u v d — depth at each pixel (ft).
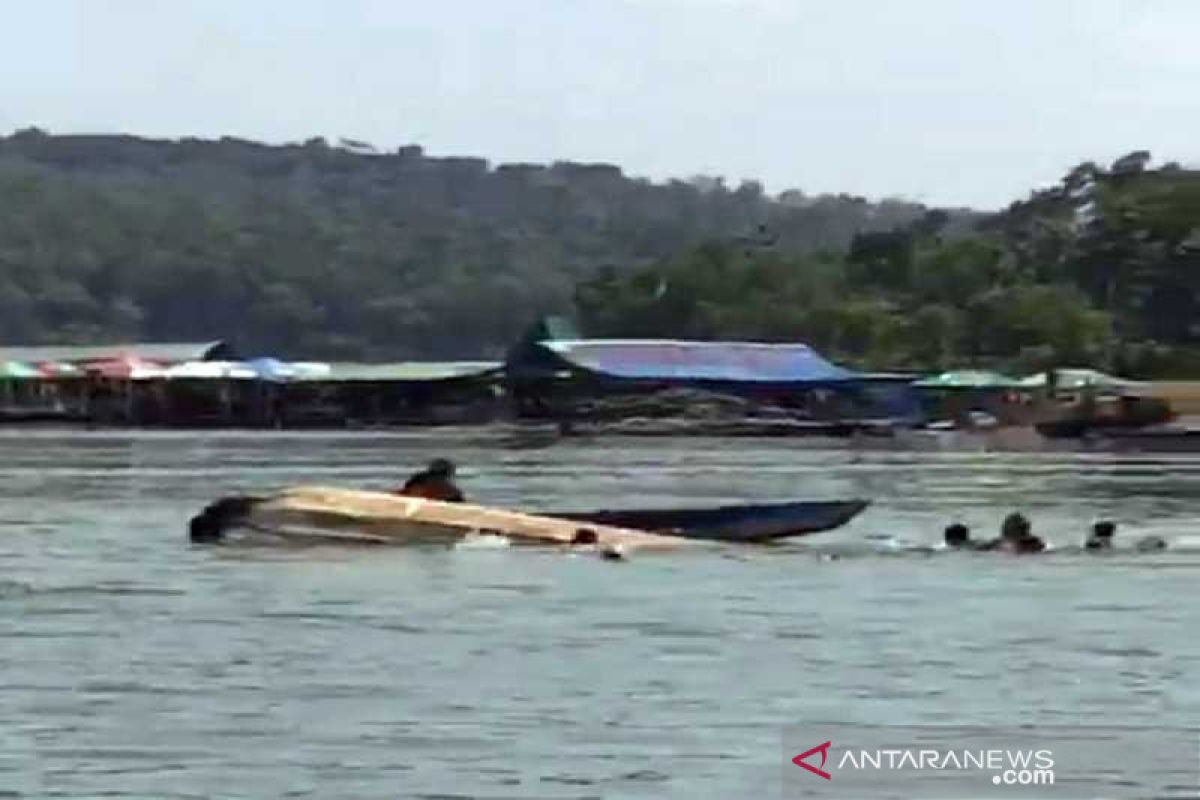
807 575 488.44
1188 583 477.36
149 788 269.44
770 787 269.85
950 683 339.98
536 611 421.59
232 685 336.49
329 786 270.26
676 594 449.48
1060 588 468.34
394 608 426.10
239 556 522.06
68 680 340.80
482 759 284.20
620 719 308.81
